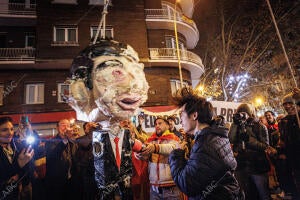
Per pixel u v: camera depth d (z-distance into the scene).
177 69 15.92
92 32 14.64
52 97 13.65
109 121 2.02
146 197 3.17
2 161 2.58
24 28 14.59
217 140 1.81
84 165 2.53
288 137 3.87
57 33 14.28
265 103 15.09
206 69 16.97
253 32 13.88
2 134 2.66
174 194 3.08
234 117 4.19
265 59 13.77
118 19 14.90
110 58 1.98
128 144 2.18
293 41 12.59
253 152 3.91
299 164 3.72
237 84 14.66
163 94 15.09
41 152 3.11
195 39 18.62
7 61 13.22
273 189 4.50
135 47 14.81
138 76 2.04
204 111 1.96
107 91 1.85
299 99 3.62
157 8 16.27
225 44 14.86
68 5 14.63
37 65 13.73
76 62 2.05
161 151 2.60
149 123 7.46
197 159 1.74
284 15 12.72
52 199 2.90
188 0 17.72
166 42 16.28
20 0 14.55
